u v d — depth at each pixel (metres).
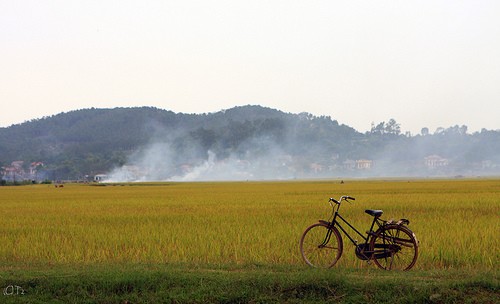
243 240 14.59
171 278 9.77
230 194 48.03
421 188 55.44
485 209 24.31
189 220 21.09
